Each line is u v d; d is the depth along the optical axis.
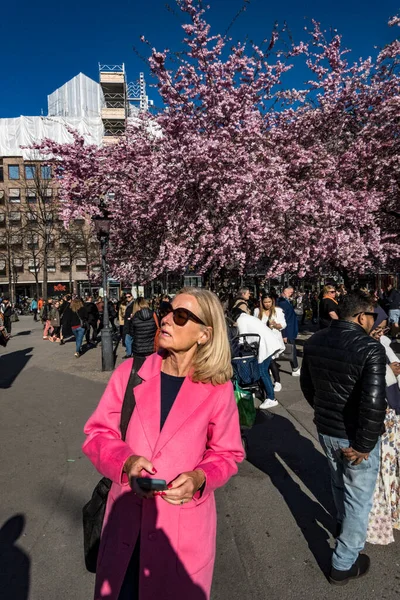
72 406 7.21
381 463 3.14
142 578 1.60
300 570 2.91
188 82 11.19
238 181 10.58
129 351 12.36
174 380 1.85
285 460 4.73
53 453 5.07
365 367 2.62
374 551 3.09
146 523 1.64
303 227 11.76
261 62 11.42
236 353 5.09
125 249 16.58
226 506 3.79
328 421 2.79
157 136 13.41
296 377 8.86
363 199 12.35
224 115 11.16
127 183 12.90
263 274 17.88
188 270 14.04
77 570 2.93
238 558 3.05
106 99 57.25
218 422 1.79
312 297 22.92
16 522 3.54
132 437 1.75
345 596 2.65
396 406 3.19
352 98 12.88
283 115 12.63
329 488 4.08
